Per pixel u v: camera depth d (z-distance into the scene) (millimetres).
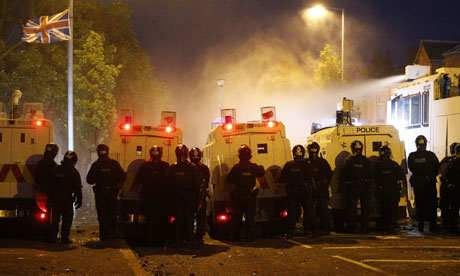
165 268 8883
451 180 12859
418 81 17156
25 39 22125
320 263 9000
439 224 14883
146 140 13172
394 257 9461
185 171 11461
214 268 8836
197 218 11820
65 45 26062
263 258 9703
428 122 16266
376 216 13531
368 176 12914
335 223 13773
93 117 25484
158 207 12141
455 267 8492
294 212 12469
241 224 12227
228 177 12148
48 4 26156
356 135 13789
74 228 15383
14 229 13281
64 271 8383
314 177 12484
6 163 12641
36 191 12508
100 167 12055
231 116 13727
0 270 8344
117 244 11641
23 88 23484
